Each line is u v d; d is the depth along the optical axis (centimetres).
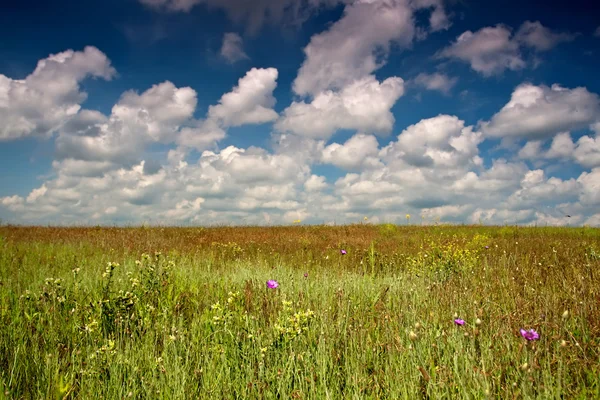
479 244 1108
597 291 468
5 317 421
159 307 470
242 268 762
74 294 507
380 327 393
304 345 345
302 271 768
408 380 279
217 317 369
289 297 515
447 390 246
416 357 302
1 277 625
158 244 1205
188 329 419
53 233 1520
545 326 354
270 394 271
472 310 418
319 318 408
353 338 354
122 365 313
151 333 372
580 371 284
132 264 772
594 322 373
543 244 1134
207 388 283
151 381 294
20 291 523
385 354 331
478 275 659
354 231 1725
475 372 260
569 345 325
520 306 425
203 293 559
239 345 360
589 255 806
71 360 320
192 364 327
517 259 829
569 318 385
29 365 323
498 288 545
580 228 1775
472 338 304
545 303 423
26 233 1517
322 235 1563
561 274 606
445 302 466
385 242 1307
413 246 1190
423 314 416
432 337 344
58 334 389
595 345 327
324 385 270
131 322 401
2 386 271
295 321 352
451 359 305
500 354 310
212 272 744
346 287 572
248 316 404
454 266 723
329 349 334
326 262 922
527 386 242
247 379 293
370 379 288
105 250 1057
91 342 365
